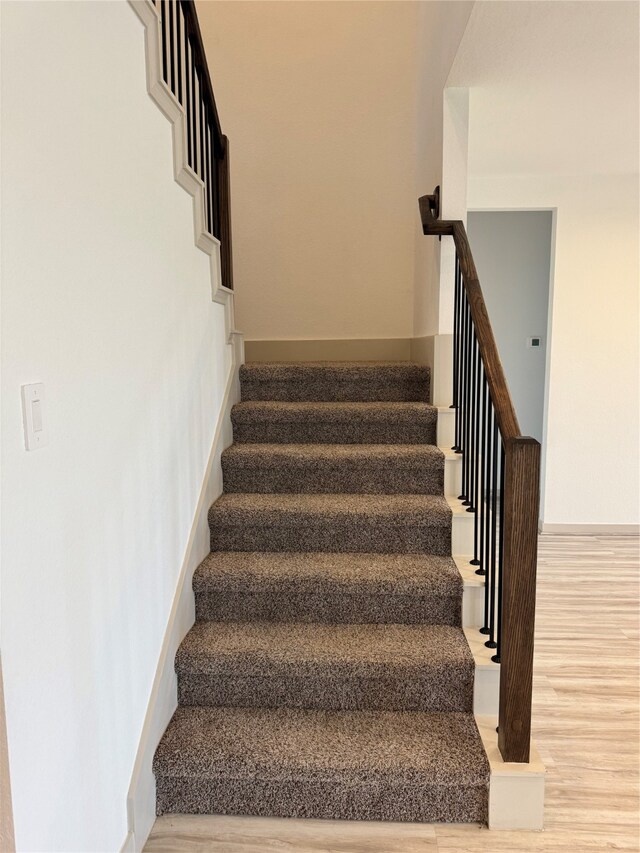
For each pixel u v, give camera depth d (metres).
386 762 1.71
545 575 3.68
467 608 2.14
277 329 3.99
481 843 1.67
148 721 1.70
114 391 1.45
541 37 2.07
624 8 1.84
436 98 2.85
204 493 2.35
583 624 3.03
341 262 3.91
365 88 3.77
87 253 1.30
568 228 4.21
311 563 2.29
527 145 3.37
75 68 1.24
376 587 2.15
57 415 1.15
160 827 1.73
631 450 4.40
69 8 1.21
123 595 1.51
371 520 2.38
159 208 1.81
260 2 3.72
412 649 1.99
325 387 3.14
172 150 1.93
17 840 1.01
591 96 2.61
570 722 2.23
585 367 4.34
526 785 1.70
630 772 1.97
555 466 4.45
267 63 3.77
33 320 1.06
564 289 4.27
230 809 1.78
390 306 3.93
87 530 1.29
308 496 2.61
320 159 3.84
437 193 2.79
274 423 2.90
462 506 2.42
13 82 1.00
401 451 2.65
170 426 1.93
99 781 1.36
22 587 1.02
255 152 3.85
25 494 1.04
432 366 2.96
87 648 1.29
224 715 1.94
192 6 2.24
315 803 1.76
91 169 1.32
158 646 1.81
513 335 5.36
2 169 0.97
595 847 1.66
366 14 3.71
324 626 2.17
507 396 1.82
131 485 1.57
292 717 1.93
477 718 1.92
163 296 1.85
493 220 5.25
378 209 3.86
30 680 1.05
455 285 2.62
